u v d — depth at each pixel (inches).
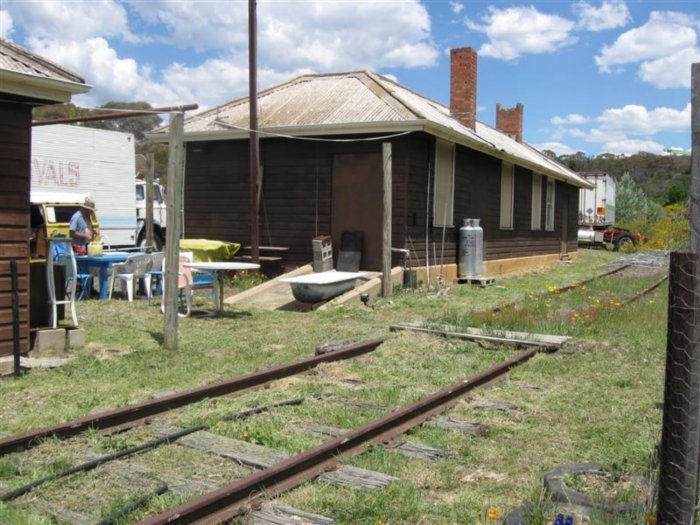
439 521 151.9
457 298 554.9
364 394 260.4
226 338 377.1
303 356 330.6
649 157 3316.9
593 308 450.0
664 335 371.9
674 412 117.5
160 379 281.9
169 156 336.8
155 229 883.4
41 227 531.2
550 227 1016.2
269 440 203.5
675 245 1328.7
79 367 296.2
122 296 552.4
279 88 728.3
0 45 305.4
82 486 168.4
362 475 174.9
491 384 277.3
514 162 805.9
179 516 141.4
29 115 303.3
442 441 207.2
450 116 756.0
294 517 150.7
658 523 120.0
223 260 628.7
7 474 175.9
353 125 579.8
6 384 269.7
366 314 468.4
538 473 179.6
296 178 629.9
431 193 625.9
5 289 296.5
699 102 119.6
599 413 237.6
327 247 596.1
